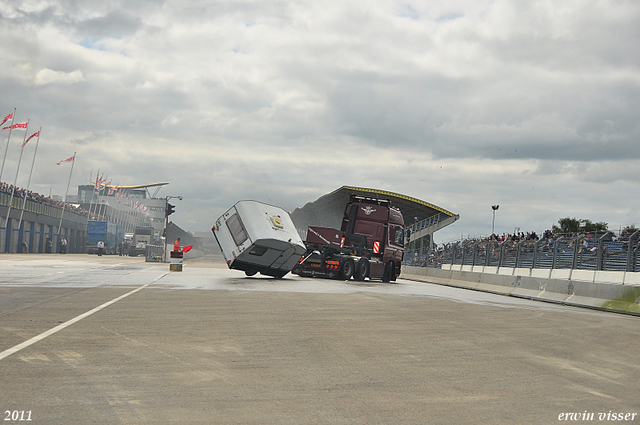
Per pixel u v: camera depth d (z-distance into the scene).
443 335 10.04
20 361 6.73
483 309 15.70
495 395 5.89
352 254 30.02
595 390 6.26
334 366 7.10
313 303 15.16
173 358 7.22
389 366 7.20
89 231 72.81
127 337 8.62
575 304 20.73
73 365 6.62
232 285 21.33
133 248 72.88
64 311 11.46
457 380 6.53
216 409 5.09
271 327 10.29
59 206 79.38
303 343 8.69
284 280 26.31
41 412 4.84
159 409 5.03
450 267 43.19
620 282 23.97
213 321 10.81
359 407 5.29
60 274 24.50
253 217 25.08
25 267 30.03
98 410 4.95
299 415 4.98
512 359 7.95
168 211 51.62
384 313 13.38
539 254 31.25
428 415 5.09
